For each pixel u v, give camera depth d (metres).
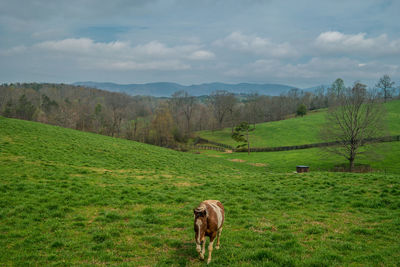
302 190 20.39
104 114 117.00
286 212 15.56
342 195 18.50
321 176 25.36
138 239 11.38
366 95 48.81
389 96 138.00
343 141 48.00
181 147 94.00
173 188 21.39
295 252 10.12
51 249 10.21
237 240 11.47
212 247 10.16
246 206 16.62
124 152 40.41
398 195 17.25
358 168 45.09
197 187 22.25
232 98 127.69
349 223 13.35
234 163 53.38
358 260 9.34
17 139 34.69
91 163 30.16
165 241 11.16
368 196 17.70
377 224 12.87
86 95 189.12
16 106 117.94
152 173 29.25
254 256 9.71
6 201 14.72
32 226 12.23
